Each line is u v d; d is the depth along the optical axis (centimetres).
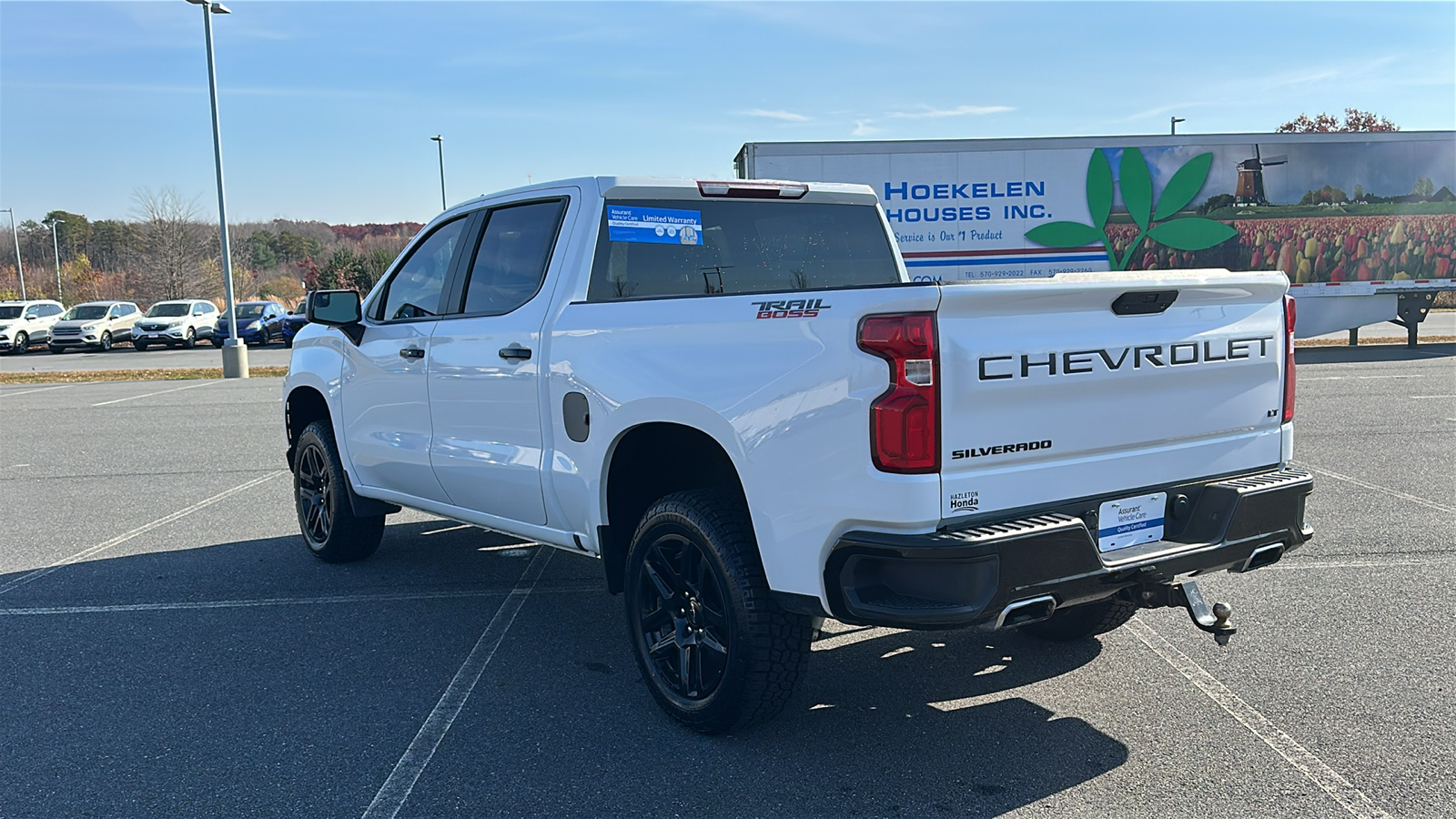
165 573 606
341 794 330
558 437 416
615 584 411
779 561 330
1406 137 1942
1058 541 309
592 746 363
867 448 302
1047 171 1872
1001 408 308
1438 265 1975
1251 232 1934
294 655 461
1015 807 314
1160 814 308
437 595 553
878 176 1848
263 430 1273
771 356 330
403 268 538
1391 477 791
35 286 7900
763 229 475
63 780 343
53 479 957
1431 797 314
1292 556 586
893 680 421
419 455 505
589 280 421
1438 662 423
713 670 366
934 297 293
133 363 2894
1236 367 361
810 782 334
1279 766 337
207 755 360
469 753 359
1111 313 330
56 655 466
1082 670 427
